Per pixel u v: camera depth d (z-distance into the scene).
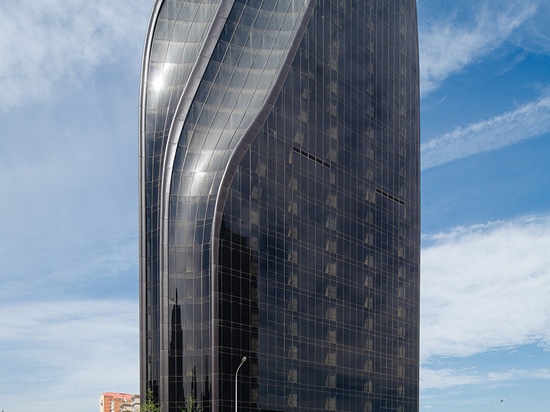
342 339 114.56
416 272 141.00
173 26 108.25
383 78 137.50
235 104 103.12
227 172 96.12
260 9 110.44
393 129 138.75
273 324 99.81
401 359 131.62
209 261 93.25
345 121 123.19
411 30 151.12
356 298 120.12
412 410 133.25
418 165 146.62
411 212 141.88
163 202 96.75
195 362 91.25
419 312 140.50
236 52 105.62
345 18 126.81
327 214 115.44
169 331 92.81
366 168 128.12
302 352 104.69
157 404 91.44
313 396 105.50
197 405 89.69
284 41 111.50
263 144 102.62
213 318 91.12
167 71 106.00
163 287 94.19
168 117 103.44
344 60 125.12
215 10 108.31
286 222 105.62
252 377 94.62
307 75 114.12
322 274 112.06
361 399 117.44
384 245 130.75
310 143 113.25
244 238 97.25
